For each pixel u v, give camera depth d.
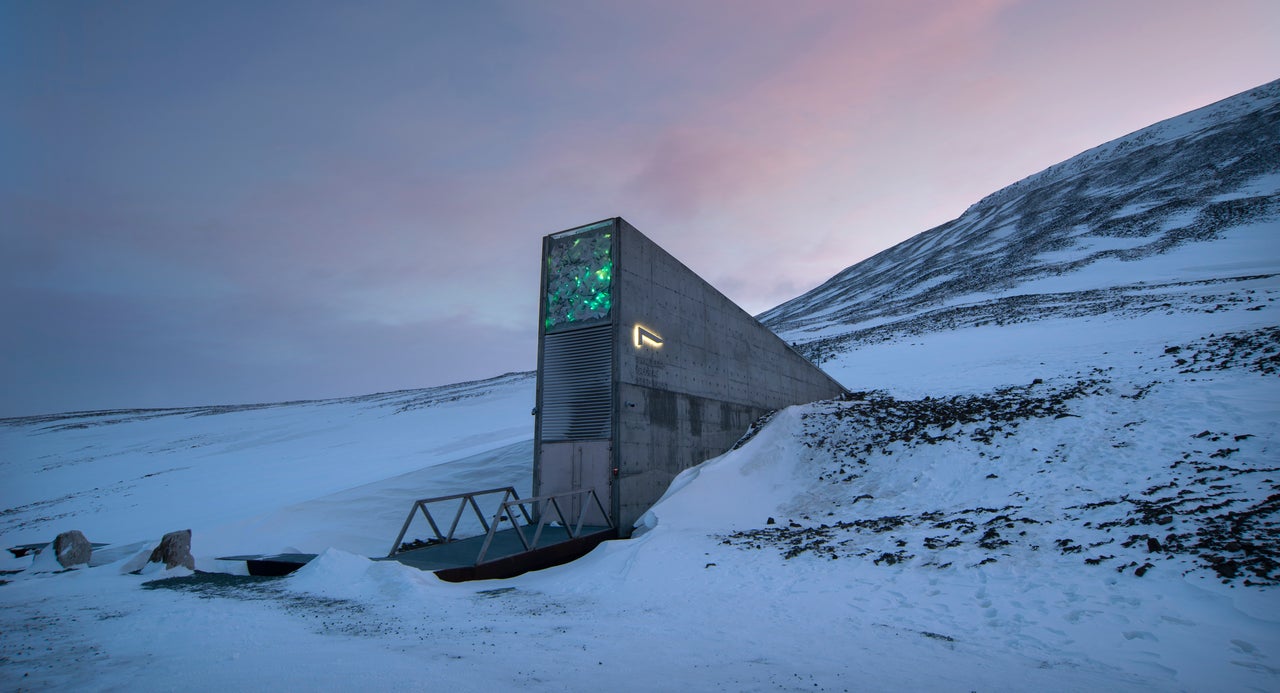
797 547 10.34
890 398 20.62
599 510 13.45
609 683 4.34
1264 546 7.29
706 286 17.94
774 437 17.31
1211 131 114.00
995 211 133.62
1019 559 8.39
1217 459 10.94
